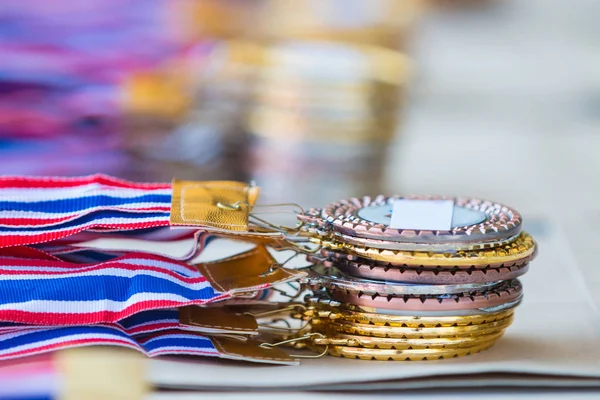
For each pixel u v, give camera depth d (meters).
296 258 1.29
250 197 1.07
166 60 2.55
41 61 2.32
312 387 0.91
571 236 1.63
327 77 2.11
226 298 0.96
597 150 3.40
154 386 0.90
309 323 1.00
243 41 2.72
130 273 0.99
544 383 0.93
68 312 0.96
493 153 3.35
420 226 0.96
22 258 1.00
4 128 2.21
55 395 0.88
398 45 2.68
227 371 0.93
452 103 4.29
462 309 0.94
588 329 1.11
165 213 1.00
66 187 1.06
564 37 6.45
